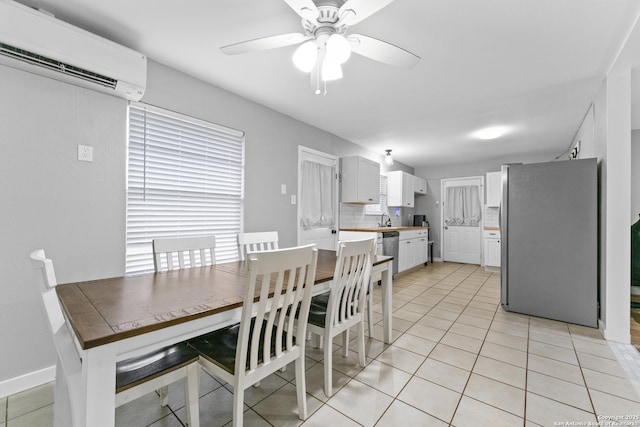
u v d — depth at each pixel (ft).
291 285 4.31
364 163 14.66
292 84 8.87
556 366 6.48
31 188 5.78
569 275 9.09
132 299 3.98
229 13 5.75
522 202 9.86
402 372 6.24
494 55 7.16
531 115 11.27
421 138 14.66
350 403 5.20
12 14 5.00
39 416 4.90
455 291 13.07
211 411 5.01
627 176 7.70
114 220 6.86
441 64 7.59
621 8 5.48
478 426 4.62
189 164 8.50
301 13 4.45
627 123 7.69
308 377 6.07
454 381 5.90
